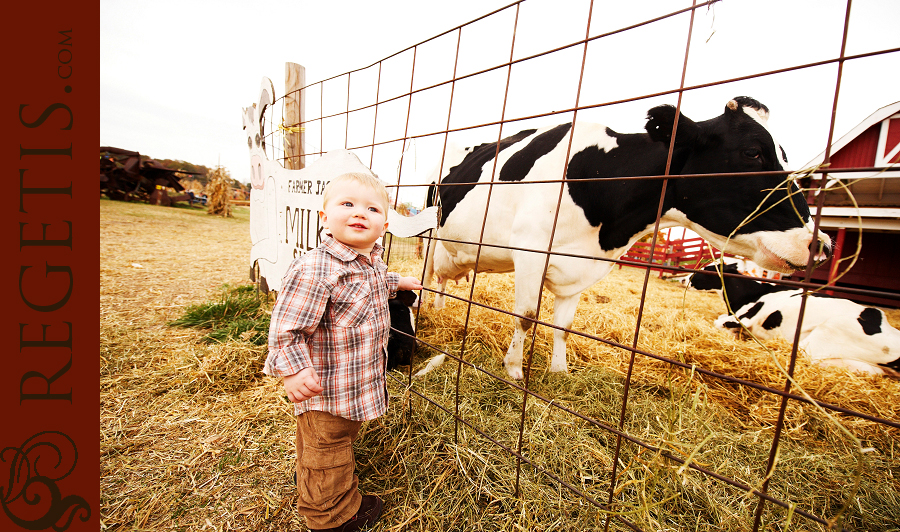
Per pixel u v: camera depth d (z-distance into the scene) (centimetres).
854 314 343
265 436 190
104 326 311
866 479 190
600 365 297
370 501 147
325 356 135
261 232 356
